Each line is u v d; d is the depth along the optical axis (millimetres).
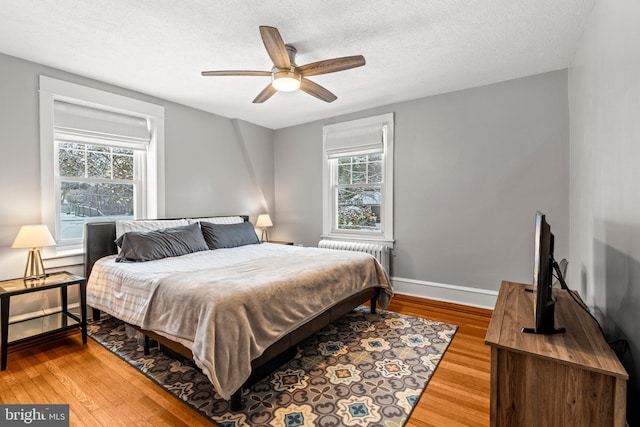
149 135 3531
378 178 4020
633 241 1279
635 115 1263
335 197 4410
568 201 2762
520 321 1399
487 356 2219
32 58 2564
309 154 4594
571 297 1695
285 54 2012
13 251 2535
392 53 2492
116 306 2328
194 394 1772
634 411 1236
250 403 1696
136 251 2738
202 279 1997
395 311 3172
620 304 1411
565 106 2768
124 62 2645
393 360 2166
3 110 2475
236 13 1955
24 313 2584
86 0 1825
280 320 1896
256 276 2104
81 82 2910
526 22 2055
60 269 2771
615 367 1015
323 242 4188
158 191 3525
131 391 1801
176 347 1853
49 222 2713
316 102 3697
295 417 1587
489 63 2672
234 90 3301
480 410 1641
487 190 3174
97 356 2211
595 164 1867
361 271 2820
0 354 2029
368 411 1634
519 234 3023
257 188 4797
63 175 2951
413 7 1901
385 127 3814
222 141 4262
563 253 2785
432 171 3492
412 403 1697
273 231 5082
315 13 1956
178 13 1955
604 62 1678
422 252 3600
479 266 3256
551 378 1109
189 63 2666
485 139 3168
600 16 1746
